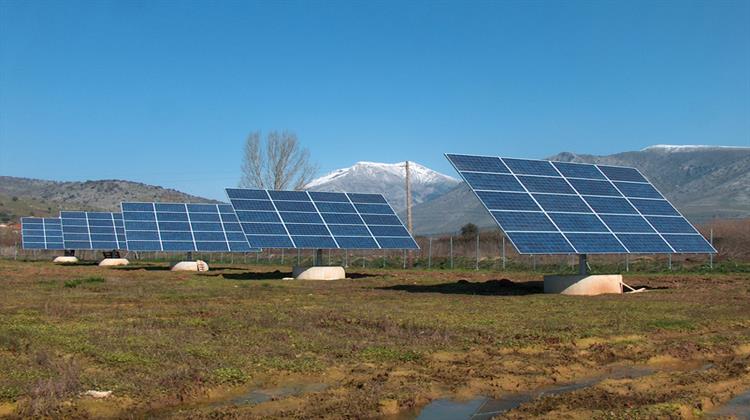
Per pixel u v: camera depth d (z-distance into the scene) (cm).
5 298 2497
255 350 1410
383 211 4147
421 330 1680
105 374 1174
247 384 1155
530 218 2642
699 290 2841
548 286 2762
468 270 4634
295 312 2042
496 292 2816
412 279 3650
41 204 19212
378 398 1035
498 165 2888
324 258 6359
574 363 1323
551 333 1620
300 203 3950
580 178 3047
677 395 1072
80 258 7844
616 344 1502
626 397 1055
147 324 1781
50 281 3378
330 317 1914
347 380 1170
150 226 4981
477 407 1038
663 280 3409
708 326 1778
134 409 1002
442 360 1340
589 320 1859
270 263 6178
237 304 2336
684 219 3044
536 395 1108
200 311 2086
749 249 5078
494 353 1404
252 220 3672
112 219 6519
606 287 2702
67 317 1934
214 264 5969
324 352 1406
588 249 2608
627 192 3089
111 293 2736
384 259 5647
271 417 940
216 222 5250
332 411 978
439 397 1087
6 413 953
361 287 3122
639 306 2209
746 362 1326
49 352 1355
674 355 1406
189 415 948
